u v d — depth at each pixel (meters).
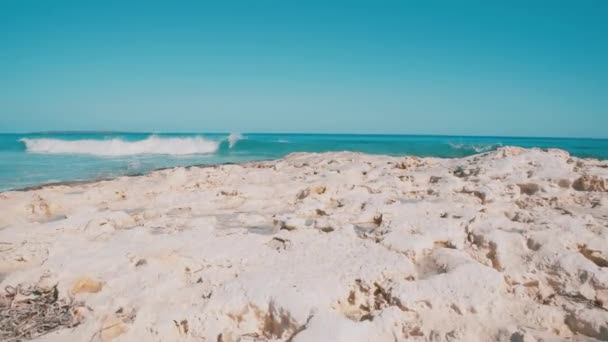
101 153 30.12
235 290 4.57
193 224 7.61
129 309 4.56
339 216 7.47
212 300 4.45
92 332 4.20
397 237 5.77
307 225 7.34
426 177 10.98
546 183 8.85
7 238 6.63
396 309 4.21
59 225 7.30
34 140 32.44
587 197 8.10
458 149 30.78
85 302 4.81
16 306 4.93
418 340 3.96
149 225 7.74
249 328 4.32
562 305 4.42
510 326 4.02
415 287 4.49
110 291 4.96
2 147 33.34
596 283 4.66
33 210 9.47
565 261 4.98
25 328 4.47
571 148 38.81
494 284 4.49
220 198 9.97
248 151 32.22
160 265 5.50
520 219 6.83
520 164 10.73
